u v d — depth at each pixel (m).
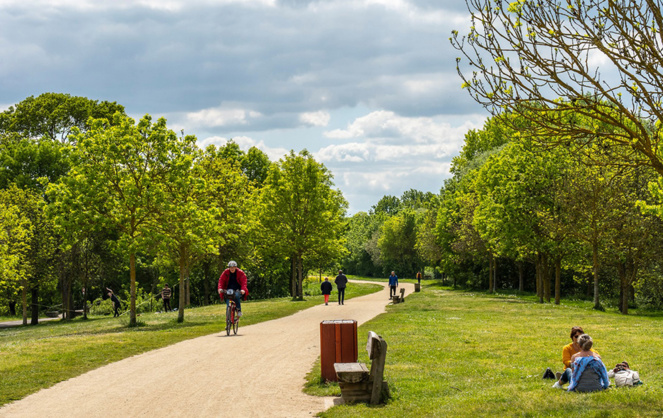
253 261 51.62
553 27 8.71
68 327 32.09
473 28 9.02
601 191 33.62
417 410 8.45
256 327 22.80
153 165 26.56
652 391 9.38
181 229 27.28
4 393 10.51
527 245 40.50
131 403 9.60
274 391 10.34
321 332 11.10
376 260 126.12
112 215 26.12
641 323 24.23
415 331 20.17
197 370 12.65
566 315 28.50
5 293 53.06
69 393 10.53
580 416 7.73
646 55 8.49
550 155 39.69
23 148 53.50
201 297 60.53
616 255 35.69
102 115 59.41
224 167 45.81
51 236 45.75
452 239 68.00
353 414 8.31
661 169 8.98
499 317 27.00
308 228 48.16
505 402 8.90
